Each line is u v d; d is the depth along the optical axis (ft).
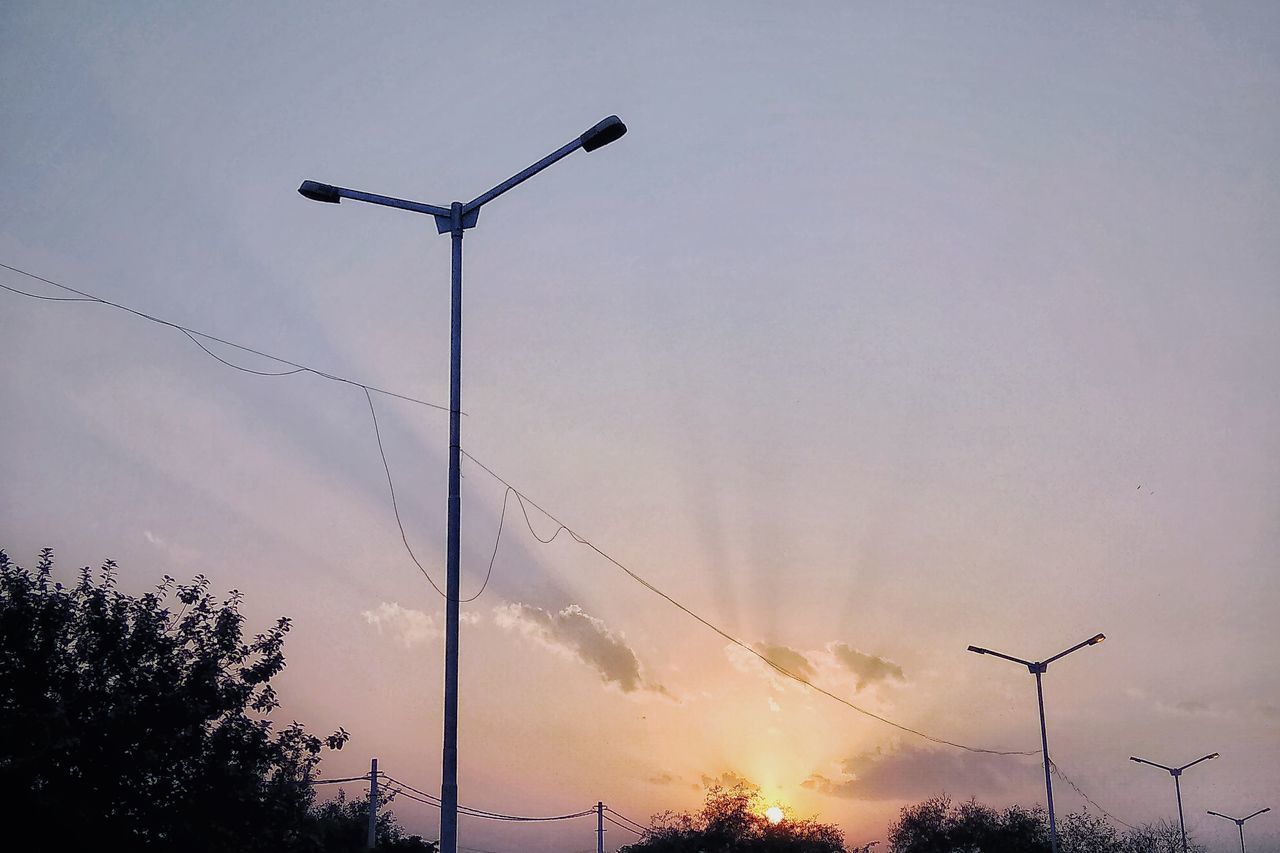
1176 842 212.64
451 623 60.08
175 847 72.28
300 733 78.95
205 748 74.43
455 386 64.18
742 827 231.30
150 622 75.46
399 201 67.00
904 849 240.73
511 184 66.08
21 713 68.03
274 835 76.38
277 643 79.15
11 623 70.54
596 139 64.34
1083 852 216.95
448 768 57.77
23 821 66.95
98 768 70.28
